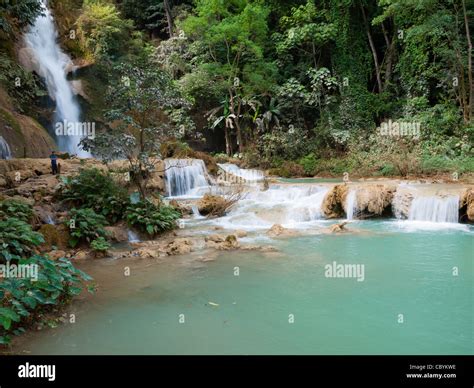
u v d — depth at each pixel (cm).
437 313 525
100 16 2545
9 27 1320
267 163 2308
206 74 2450
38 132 1895
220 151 2822
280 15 2798
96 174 1150
